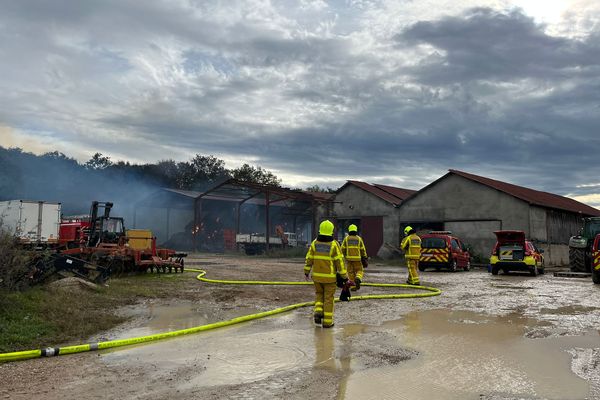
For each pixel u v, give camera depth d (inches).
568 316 354.9
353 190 1542.8
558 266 1210.6
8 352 244.4
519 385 189.3
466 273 863.7
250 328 311.4
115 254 644.7
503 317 350.3
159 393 181.2
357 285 428.8
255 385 190.2
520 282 655.1
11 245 354.0
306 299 446.3
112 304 395.9
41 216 1009.5
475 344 260.8
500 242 828.0
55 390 185.8
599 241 633.0
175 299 440.1
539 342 266.1
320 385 189.6
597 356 235.3
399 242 1419.8
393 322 329.4
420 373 205.8
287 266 922.7
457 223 1296.8
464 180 1294.3
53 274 436.1
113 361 230.4
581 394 178.7
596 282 634.2
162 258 717.3
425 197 1366.9
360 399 173.6
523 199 1187.3
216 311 378.6
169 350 251.8
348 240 451.2
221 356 237.1
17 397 177.6
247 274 708.0
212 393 180.7
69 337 281.1
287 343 264.5
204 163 3496.6
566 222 1376.7
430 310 384.5
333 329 304.8
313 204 1609.3
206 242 2028.8
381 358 230.8
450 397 175.6
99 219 703.1
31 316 305.9
